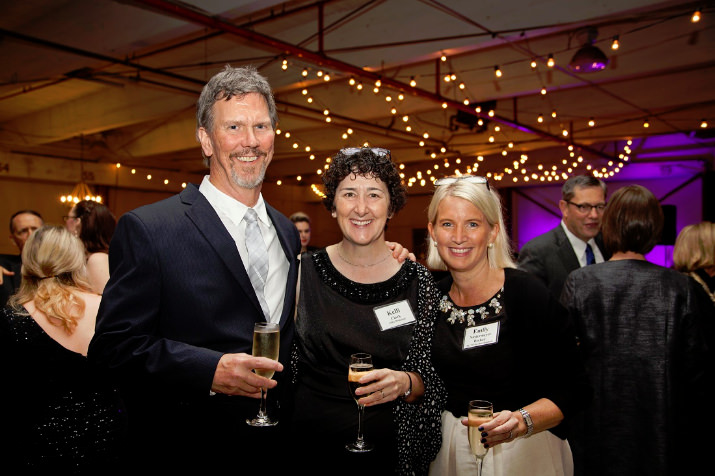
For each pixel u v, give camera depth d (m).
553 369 1.78
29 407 2.13
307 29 7.54
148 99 9.95
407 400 1.82
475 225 1.83
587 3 5.50
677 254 3.02
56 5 6.18
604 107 9.65
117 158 14.48
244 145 1.68
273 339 1.59
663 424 2.24
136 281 1.57
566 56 7.11
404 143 13.18
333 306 1.92
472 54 8.01
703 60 6.42
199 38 7.23
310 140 13.90
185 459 1.66
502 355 1.80
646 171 14.23
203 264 1.65
